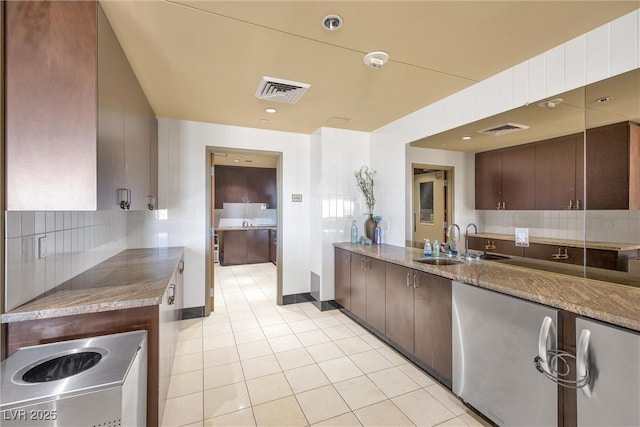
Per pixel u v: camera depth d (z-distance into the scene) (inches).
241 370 94.4
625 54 61.5
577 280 71.9
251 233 275.4
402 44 72.3
